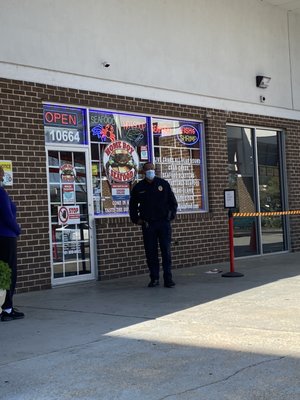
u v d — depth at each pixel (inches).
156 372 183.3
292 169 559.5
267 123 535.2
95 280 391.9
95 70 395.2
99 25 399.2
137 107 422.9
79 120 390.6
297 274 392.5
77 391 168.7
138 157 429.1
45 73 365.4
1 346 221.5
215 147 482.0
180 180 459.5
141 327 245.0
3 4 345.4
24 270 349.1
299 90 574.2
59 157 377.4
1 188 272.4
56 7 373.1
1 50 343.6
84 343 222.2
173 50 452.8
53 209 371.9
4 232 269.7
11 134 346.3
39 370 189.8
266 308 275.6
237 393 162.1
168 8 451.2
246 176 517.7
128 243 411.5
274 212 525.3
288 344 209.5
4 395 167.2
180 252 448.5
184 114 458.6
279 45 555.8
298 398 157.1
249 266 447.5
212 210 476.1
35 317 275.6
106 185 406.6
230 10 506.6
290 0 539.5
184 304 294.2
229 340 217.9
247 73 518.3
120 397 162.7
